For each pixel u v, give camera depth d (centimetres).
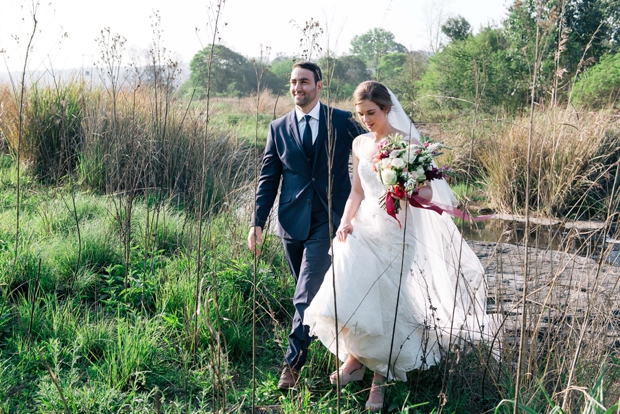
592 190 786
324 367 362
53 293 424
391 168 309
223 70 2392
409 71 1634
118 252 489
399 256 327
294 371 337
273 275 470
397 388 334
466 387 330
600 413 236
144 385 325
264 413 315
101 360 343
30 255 440
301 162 359
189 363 354
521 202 869
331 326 320
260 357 379
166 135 739
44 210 580
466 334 352
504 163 908
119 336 349
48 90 821
